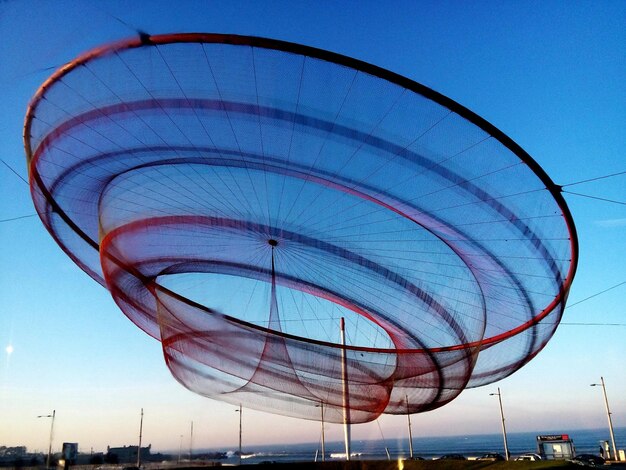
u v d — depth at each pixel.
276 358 25.59
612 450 65.06
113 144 20.69
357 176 20.36
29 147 21.34
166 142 20.44
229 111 18.61
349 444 28.56
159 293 25.92
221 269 27.30
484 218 20.50
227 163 21.38
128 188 23.06
